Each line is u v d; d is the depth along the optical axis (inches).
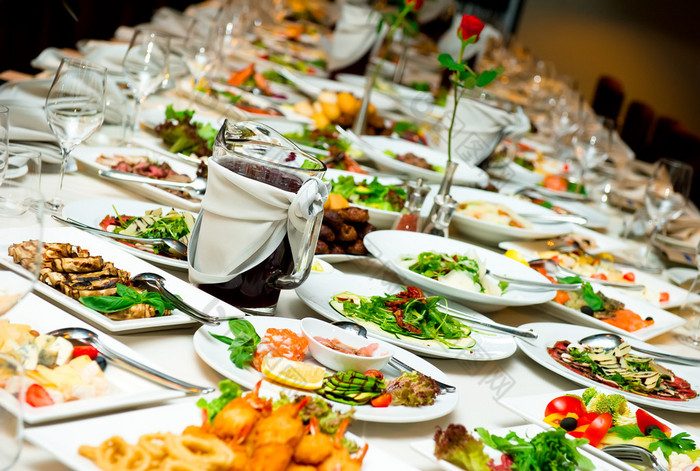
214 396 37.2
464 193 95.1
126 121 83.0
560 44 479.5
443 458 36.2
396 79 169.5
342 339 46.3
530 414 44.8
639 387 54.9
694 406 54.1
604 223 109.6
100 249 50.9
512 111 111.3
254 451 30.9
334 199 66.3
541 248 87.0
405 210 75.7
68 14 154.3
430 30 266.5
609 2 467.2
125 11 191.2
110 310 42.8
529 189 115.2
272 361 40.4
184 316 44.7
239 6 165.6
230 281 49.4
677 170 98.9
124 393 35.5
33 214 31.5
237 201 48.6
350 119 118.3
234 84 123.8
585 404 48.7
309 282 56.4
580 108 207.5
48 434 29.9
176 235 57.4
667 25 446.9
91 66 57.8
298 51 175.0
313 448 31.4
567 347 59.6
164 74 83.8
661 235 114.8
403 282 67.1
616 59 466.9
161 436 30.7
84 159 70.3
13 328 35.6
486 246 88.3
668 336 75.6
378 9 166.4
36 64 100.3
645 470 42.0
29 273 30.8
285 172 48.8
